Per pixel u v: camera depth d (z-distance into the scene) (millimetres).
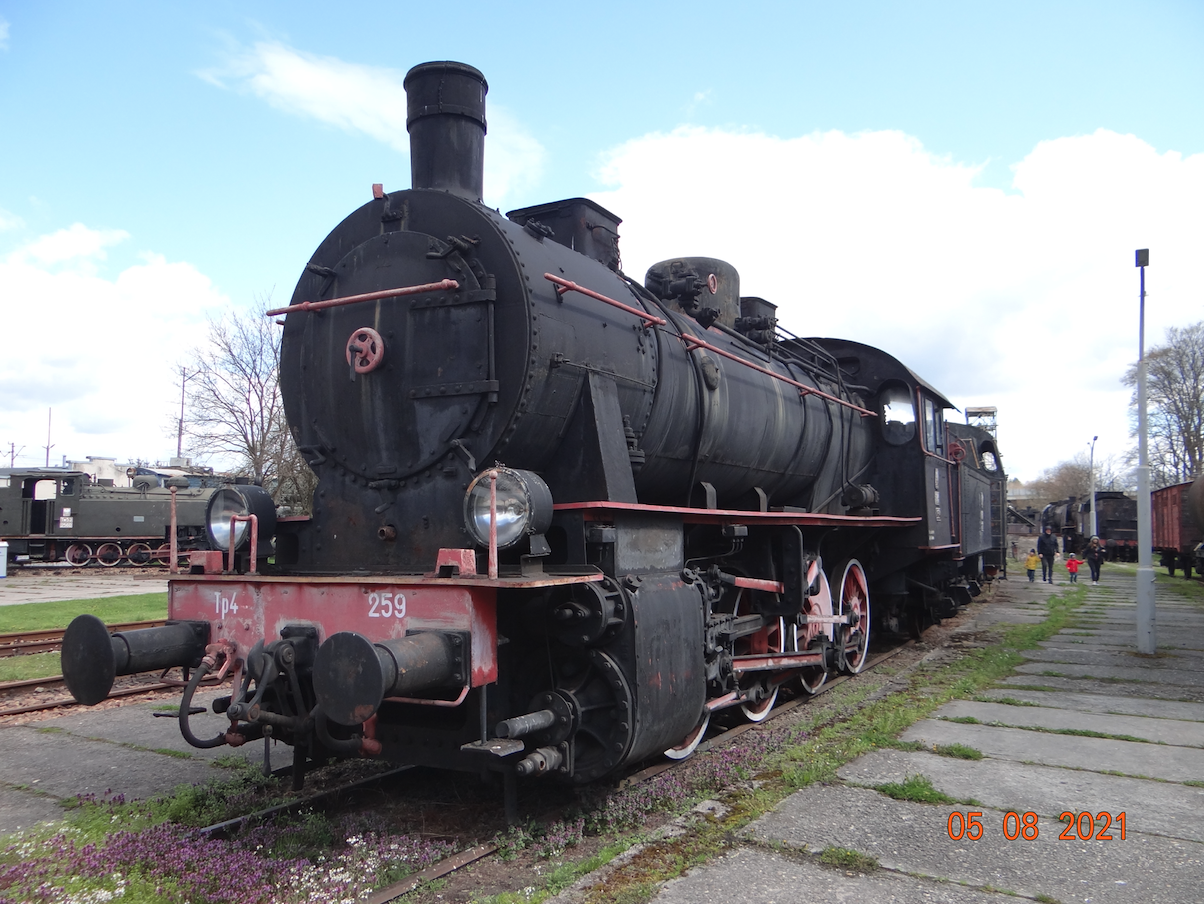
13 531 29219
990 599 19656
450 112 5559
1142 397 11180
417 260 5016
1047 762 5762
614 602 4441
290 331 5547
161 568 30422
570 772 4340
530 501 4145
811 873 3879
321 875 3797
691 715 5055
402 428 4949
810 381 9398
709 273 8344
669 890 3682
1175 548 27469
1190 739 6410
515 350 4633
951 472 13164
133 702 8477
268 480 27547
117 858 3947
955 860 4043
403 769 5637
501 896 3541
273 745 6578
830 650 8609
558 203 6332
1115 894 3699
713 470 7047
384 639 4168
